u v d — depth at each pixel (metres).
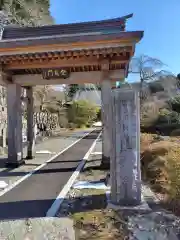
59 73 11.58
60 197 7.14
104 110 11.26
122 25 11.34
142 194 7.20
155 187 7.92
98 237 4.59
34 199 7.05
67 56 10.82
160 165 9.39
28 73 12.31
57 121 39.22
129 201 6.07
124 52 10.43
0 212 6.05
